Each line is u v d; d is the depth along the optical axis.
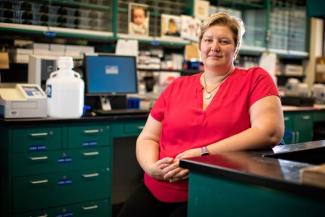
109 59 3.56
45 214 2.88
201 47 1.94
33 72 3.17
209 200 1.27
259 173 1.14
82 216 3.06
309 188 1.01
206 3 4.57
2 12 3.28
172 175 1.68
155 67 4.08
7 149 2.72
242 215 1.18
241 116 1.77
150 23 4.20
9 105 2.74
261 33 5.31
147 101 3.91
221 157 1.39
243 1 5.05
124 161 3.86
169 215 1.80
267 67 5.28
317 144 1.79
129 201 1.89
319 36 5.97
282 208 1.09
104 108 3.47
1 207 2.85
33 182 2.81
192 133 1.80
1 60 3.17
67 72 3.00
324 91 5.40
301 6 5.82
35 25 3.39
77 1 3.63
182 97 1.91
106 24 3.86
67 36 3.59
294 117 4.60
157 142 1.99
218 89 1.84
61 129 2.90
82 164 3.03
